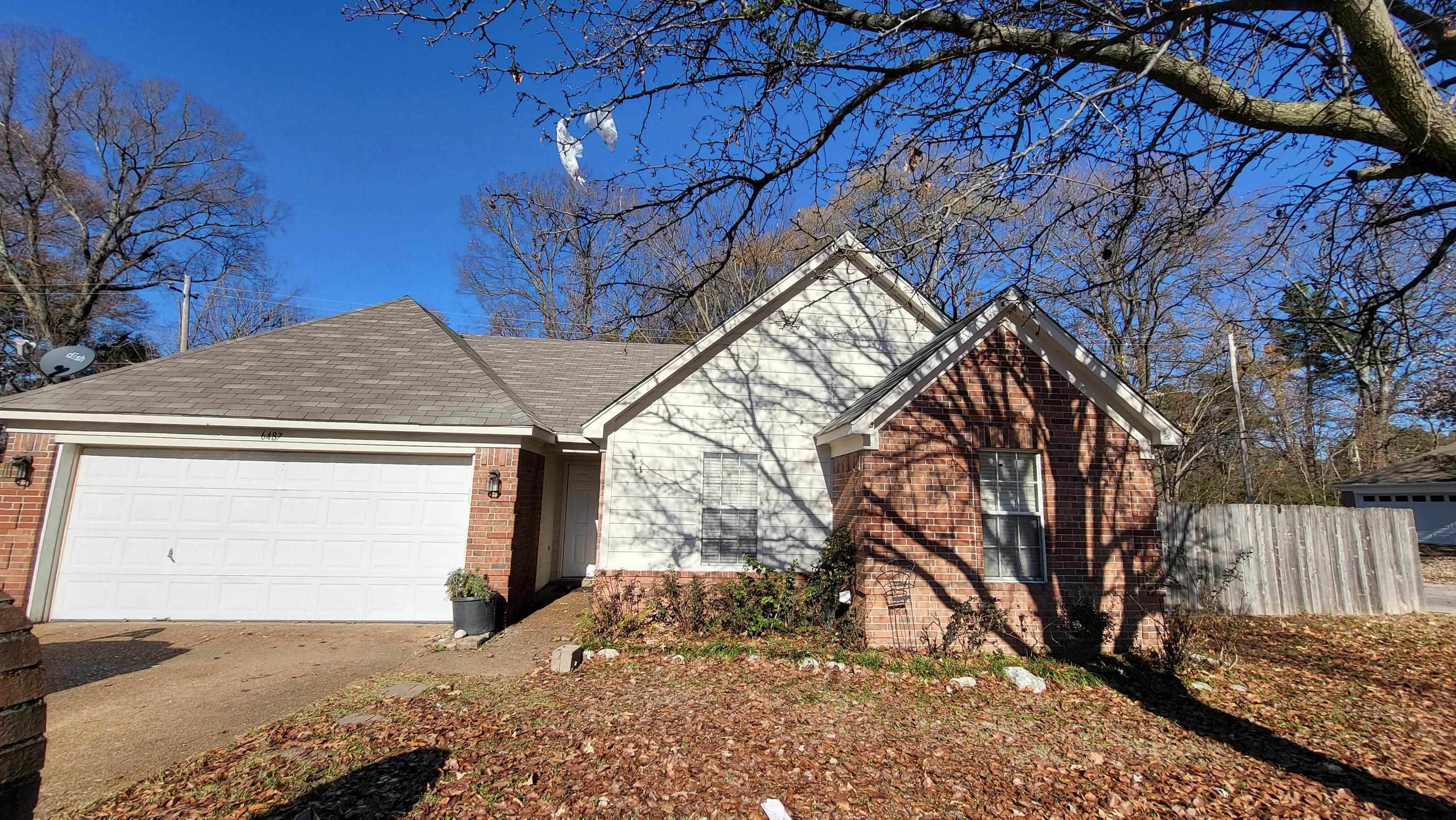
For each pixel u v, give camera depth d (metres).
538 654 7.97
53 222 26.78
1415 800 4.54
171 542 9.38
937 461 8.34
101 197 27.56
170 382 9.88
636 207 5.00
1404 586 12.07
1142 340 17.70
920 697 6.43
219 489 9.53
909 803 4.29
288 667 7.27
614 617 9.21
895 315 11.12
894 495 8.23
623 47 4.31
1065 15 4.35
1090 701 6.49
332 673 7.02
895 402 8.28
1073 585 8.21
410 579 9.66
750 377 10.70
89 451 9.40
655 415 10.45
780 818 3.98
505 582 9.52
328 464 9.74
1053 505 8.36
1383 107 3.23
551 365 14.36
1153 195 6.19
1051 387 8.62
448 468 9.92
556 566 13.41
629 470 10.27
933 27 4.19
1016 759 5.04
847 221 5.62
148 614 9.25
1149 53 3.86
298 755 4.79
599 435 10.26
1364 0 3.03
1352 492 26.14
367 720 5.52
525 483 10.49
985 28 4.13
